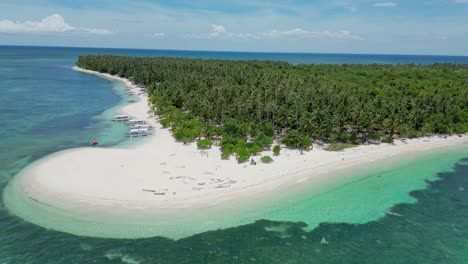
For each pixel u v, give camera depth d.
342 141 92.56
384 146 91.56
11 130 96.25
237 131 88.56
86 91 170.62
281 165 74.19
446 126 102.69
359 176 71.69
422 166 79.38
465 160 84.38
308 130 88.38
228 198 58.94
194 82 140.50
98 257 43.53
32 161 72.19
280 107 96.44
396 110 100.50
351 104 103.00
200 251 45.44
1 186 60.12
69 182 61.75
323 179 69.12
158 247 45.84
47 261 42.53
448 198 63.59
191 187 61.84
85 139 90.06
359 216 56.03
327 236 50.12
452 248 48.50
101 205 54.75
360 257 45.91
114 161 72.69
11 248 44.53
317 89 120.69
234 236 48.91
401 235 51.22
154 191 59.69
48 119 111.00
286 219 53.81
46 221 50.44
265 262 44.00
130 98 154.00
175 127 93.50
